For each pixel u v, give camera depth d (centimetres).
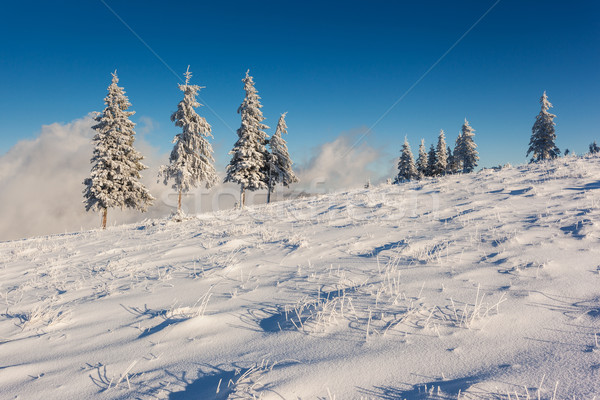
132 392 229
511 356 226
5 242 1667
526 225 570
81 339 337
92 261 798
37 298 518
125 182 2467
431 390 197
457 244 520
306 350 262
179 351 285
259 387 213
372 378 217
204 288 467
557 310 281
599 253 396
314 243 668
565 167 1174
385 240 619
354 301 348
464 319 281
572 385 189
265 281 466
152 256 760
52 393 239
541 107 3816
